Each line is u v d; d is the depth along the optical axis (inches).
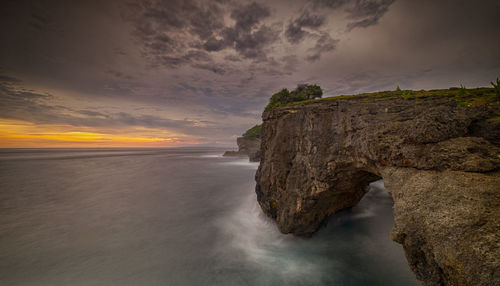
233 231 800.3
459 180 198.8
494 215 157.8
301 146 559.8
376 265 526.3
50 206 1161.4
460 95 392.5
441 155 230.7
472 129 253.1
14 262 634.2
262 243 676.1
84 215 1021.8
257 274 538.0
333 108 478.3
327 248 599.2
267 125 775.7
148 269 584.7
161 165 3063.5
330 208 616.1
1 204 1194.0
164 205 1170.6
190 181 1822.1
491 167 195.0
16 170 2436.0
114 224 908.0
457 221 174.6
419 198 221.5
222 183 1732.3
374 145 322.7
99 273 573.9
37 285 537.6
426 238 199.0
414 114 349.4
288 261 571.2
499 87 324.2
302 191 530.3
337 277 497.4
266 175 718.5
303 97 1103.0
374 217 765.9
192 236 780.0
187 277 546.6
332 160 442.3
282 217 616.1
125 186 1642.5
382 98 509.0
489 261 141.8
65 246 722.8
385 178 300.8
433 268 193.5
